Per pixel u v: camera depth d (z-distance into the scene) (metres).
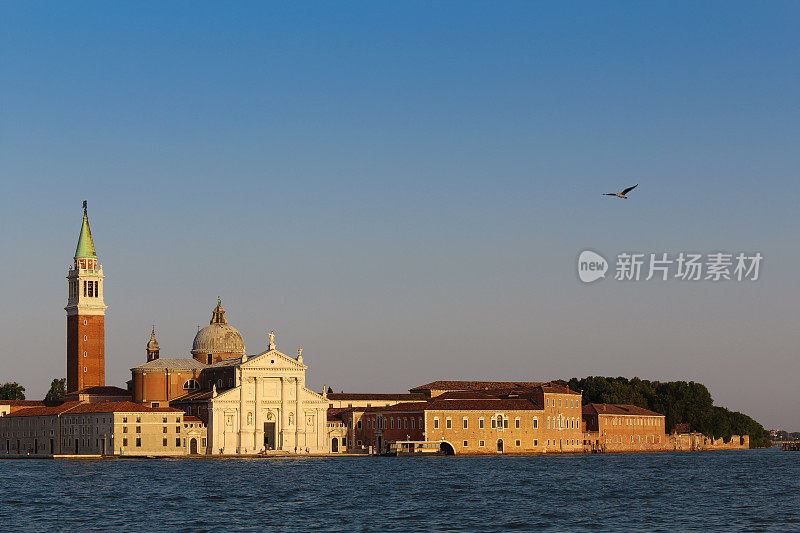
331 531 150.50
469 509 174.38
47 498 191.00
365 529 152.25
